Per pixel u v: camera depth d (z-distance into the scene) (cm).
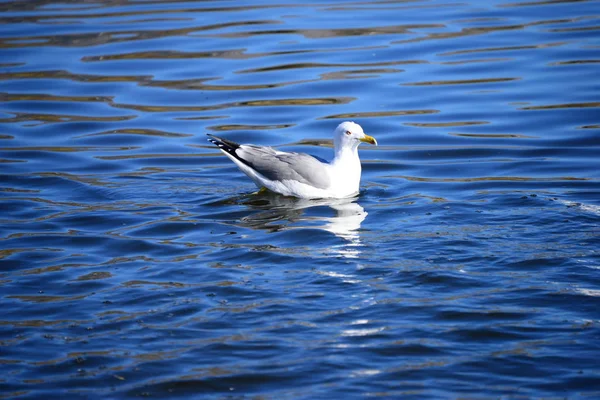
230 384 935
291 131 1989
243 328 1050
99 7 2966
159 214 1493
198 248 1323
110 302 1130
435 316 1073
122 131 2008
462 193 1576
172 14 2852
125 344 1016
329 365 966
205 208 1527
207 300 1129
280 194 1608
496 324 1048
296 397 910
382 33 2612
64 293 1162
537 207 1459
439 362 970
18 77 2331
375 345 1005
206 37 2602
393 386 927
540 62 2350
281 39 2578
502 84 2225
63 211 1512
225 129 2005
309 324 1057
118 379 946
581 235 1311
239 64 2403
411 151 1869
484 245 1288
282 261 1256
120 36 2627
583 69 2283
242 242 1345
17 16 2872
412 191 1609
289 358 983
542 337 1017
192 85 2280
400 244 1306
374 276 1191
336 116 2070
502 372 948
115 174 1742
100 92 2245
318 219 1451
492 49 2456
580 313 1069
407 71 2331
